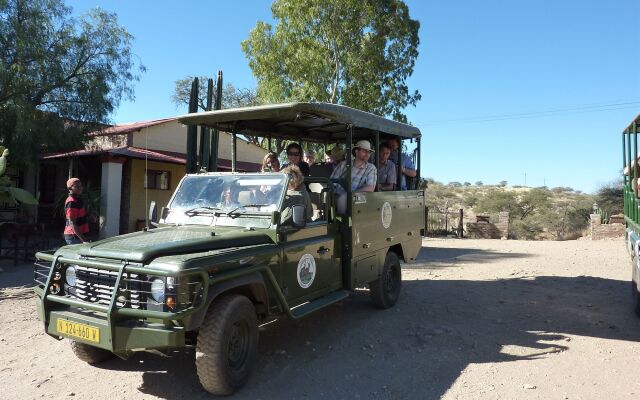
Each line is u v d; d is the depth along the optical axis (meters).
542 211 36.97
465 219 29.66
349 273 6.12
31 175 18.30
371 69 19.50
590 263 11.88
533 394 4.34
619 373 4.81
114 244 4.36
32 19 13.97
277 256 4.87
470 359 5.22
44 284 4.54
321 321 6.60
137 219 17.48
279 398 4.24
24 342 5.71
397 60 20.11
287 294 5.05
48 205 18.66
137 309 3.85
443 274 10.30
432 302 7.71
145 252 3.96
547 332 6.16
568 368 4.95
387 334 6.05
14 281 9.34
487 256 13.41
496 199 42.78
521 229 28.00
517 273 10.38
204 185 5.68
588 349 5.51
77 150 16.42
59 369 4.88
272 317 5.00
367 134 7.66
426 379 4.69
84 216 7.99
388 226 7.17
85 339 4.04
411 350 5.49
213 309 4.14
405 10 19.59
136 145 18.08
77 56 15.45
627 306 7.46
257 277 4.49
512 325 6.46
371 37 19.52
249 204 5.24
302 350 5.46
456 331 6.15
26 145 14.16
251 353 4.48
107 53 16.03
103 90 15.49
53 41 14.91
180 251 4.12
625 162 8.45
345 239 6.14
